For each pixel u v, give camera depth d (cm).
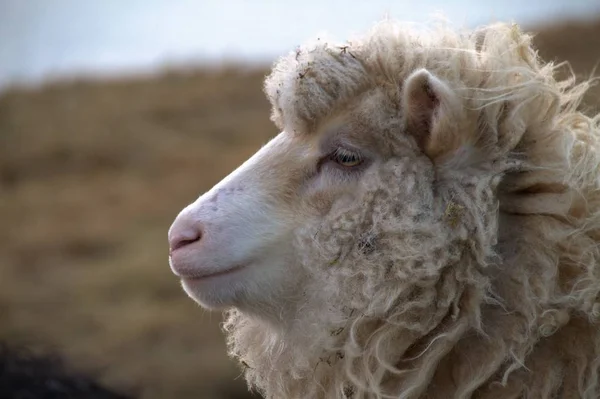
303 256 299
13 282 1005
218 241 305
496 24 318
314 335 301
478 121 287
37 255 1112
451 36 310
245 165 317
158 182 1412
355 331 293
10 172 1567
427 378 285
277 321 312
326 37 322
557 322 276
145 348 794
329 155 302
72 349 766
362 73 298
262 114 1864
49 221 1245
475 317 279
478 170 286
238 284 306
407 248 281
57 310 907
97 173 1523
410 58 297
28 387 462
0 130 1819
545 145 289
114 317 868
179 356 773
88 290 959
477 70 295
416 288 285
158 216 1243
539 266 280
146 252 1070
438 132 281
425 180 286
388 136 291
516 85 288
